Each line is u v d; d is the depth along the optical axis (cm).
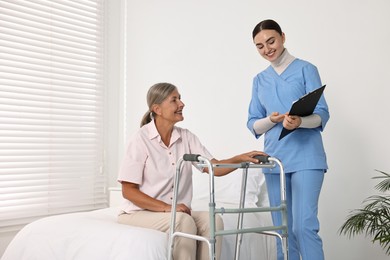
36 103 379
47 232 223
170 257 198
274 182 252
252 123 262
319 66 333
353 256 315
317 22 335
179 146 246
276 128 249
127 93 443
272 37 245
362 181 313
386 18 308
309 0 339
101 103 431
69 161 404
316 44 335
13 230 364
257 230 204
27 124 371
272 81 253
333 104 326
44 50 387
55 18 396
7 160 357
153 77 425
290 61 251
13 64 363
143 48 433
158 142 240
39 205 380
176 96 242
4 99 359
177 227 206
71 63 407
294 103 209
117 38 448
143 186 236
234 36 377
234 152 374
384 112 307
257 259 267
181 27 408
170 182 238
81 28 420
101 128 431
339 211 321
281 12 352
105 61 436
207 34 392
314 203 237
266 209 209
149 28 429
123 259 196
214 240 186
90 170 421
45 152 384
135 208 233
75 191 407
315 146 240
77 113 411
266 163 225
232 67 378
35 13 380
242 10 373
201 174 346
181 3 409
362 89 315
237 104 374
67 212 401
